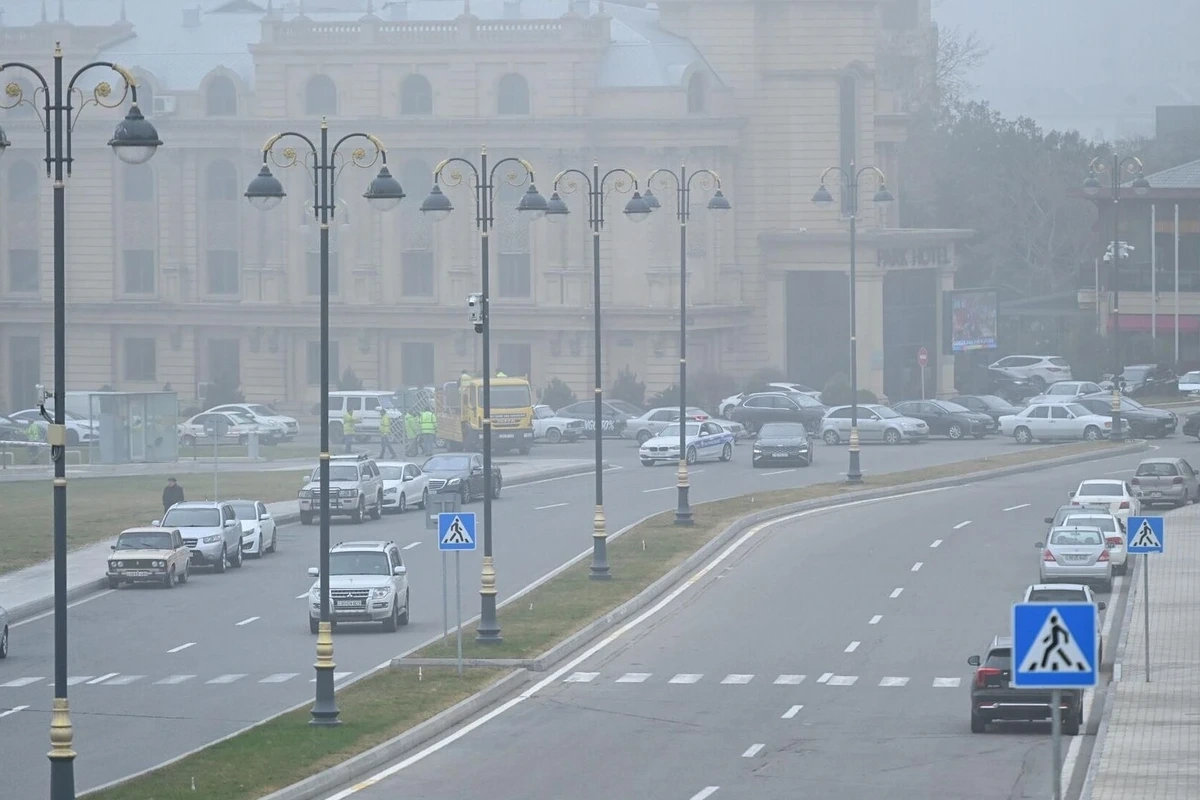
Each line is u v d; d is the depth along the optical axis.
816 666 106.19
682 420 163.12
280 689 100.31
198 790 73.44
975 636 114.75
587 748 84.75
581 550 153.00
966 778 76.81
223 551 148.75
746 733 87.94
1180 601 125.25
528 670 106.00
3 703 97.25
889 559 146.00
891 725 89.50
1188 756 78.62
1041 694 85.56
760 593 132.62
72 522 172.25
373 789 76.19
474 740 87.12
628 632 119.12
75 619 126.81
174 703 96.62
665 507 179.38
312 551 160.62
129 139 68.00
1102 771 75.75
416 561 150.12
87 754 83.69
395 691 97.44
